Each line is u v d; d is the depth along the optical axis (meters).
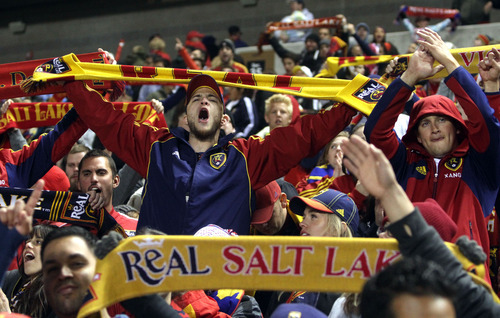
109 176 7.02
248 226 6.11
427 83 10.76
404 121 7.47
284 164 6.24
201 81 6.43
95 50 20.39
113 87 7.01
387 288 2.89
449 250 3.49
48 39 20.78
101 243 3.75
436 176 5.45
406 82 5.53
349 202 5.91
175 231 5.96
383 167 3.55
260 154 6.25
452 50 6.37
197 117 6.38
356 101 6.23
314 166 8.91
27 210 3.70
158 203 6.09
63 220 6.14
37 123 7.77
